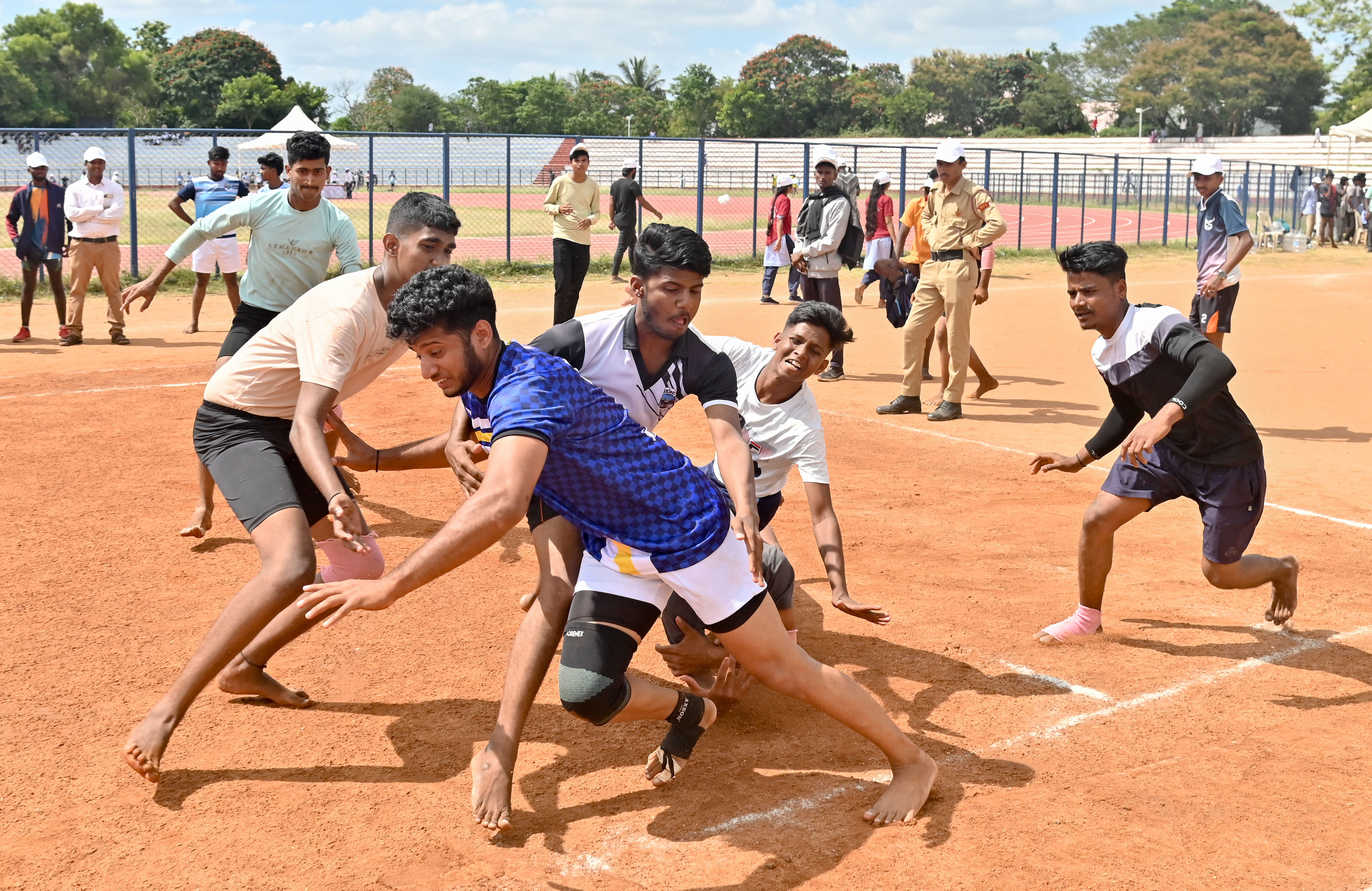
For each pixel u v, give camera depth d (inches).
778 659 128.6
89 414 356.8
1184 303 746.2
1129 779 145.9
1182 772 148.0
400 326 113.8
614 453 120.6
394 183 1691.7
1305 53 3415.4
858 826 133.6
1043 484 298.2
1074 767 149.0
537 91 3993.6
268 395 159.9
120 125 3366.1
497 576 223.0
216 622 142.3
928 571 229.6
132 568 221.8
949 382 379.9
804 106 4047.7
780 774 147.0
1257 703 169.6
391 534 247.4
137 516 254.7
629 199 775.7
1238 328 633.6
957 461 322.7
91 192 484.7
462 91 3993.6
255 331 245.3
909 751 137.1
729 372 144.3
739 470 137.8
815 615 203.9
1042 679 177.5
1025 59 4180.6
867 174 2322.8
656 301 134.7
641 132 4284.0
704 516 124.6
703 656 163.2
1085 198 1402.6
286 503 149.4
